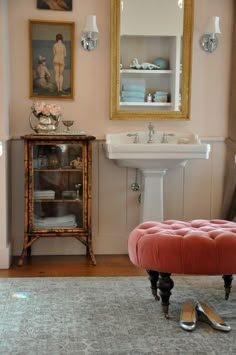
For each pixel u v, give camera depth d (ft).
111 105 11.68
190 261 7.32
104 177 11.96
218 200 12.31
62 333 7.16
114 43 11.50
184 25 11.65
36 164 10.97
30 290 9.13
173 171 12.14
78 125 11.71
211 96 12.03
